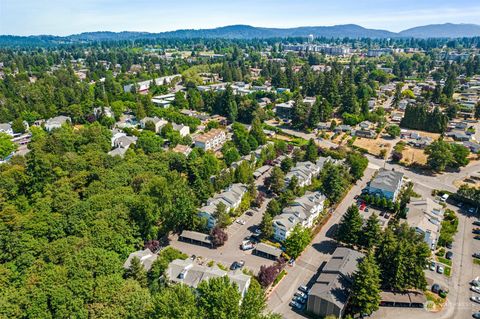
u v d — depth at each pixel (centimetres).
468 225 11206
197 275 8062
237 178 13225
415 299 7938
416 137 18712
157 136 17225
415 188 13750
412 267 8038
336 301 7388
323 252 9881
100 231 8812
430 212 10950
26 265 8081
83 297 6906
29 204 11244
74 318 6544
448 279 8825
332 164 14212
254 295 6581
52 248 8356
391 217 11650
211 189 12050
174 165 13850
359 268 7619
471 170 15362
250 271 8831
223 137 18800
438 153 14962
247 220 11444
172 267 8362
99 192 11100
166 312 6009
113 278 7312
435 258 9606
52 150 14075
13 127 18575
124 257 8694
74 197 10869
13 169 12056
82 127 18788
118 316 6531
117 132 17875
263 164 15588
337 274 8019
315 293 7625
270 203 11125
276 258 9481
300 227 9912
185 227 10700
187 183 12581
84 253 7800
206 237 10144
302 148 16912
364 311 7444
